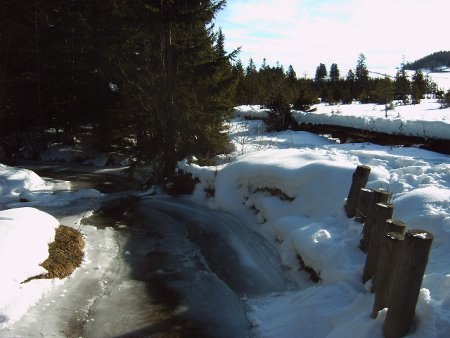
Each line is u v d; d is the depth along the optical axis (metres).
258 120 24.41
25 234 6.47
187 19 12.20
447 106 28.80
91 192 11.97
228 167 10.50
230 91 16.36
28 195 11.42
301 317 4.84
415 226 5.49
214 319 5.39
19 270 5.68
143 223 9.52
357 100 44.56
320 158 9.20
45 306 5.42
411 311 3.50
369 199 5.79
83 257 7.16
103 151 20.36
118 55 17.34
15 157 21.94
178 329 5.15
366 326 3.85
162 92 13.02
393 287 3.54
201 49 13.16
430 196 6.00
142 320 5.34
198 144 13.48
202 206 10.65
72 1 19.80
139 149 14.48
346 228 6.16
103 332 5.05
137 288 6.23
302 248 6.29
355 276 5.00
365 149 11.42
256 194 9.46
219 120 15.12
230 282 6.50
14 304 5.14
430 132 11.14
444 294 3.79
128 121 16.50
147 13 12.02
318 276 5.77
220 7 12.55
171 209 10.57
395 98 40.12
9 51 19.89
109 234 8.67
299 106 23.81
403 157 9.14
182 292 6.13
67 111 21.47
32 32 19.88
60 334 4.92
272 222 8.20
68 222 9.30
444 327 3.33
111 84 20.23
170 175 12.83
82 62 20.20
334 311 4.66
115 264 7.10
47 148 21.95
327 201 7.26
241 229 8.82
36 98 21.14
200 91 14.34
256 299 5.94
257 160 9.91
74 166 19.45
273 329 4.93
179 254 7.64
